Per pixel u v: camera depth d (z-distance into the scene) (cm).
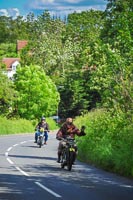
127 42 3700
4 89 12419
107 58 3953
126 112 4000
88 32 18275
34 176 3103
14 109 13550
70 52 19050
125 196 2323
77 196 2291
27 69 14125
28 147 6209
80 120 6600
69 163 3512
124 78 3916
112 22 7606
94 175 3231
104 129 4484
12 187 2578
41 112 14112
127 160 3262
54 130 13575
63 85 15675
